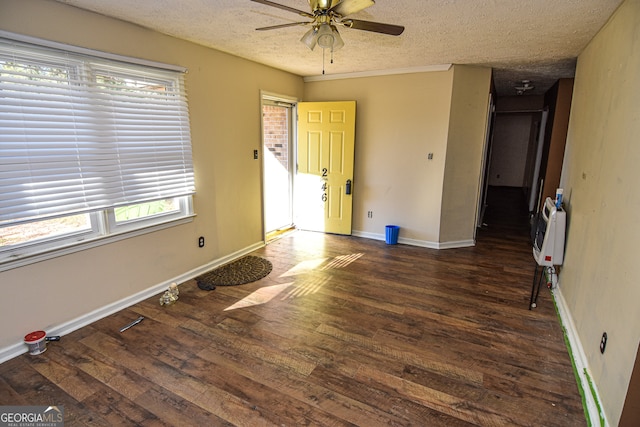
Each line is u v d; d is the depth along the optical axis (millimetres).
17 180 2148
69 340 2467
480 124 4434
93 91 2498
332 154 5039
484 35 2928
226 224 3967
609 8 2254
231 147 3896
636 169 1719
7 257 2197
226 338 2523
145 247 3068
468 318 2830
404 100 4535
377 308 2986
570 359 2322
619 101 2076
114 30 2605
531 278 3650
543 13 2383
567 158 3592
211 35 3037
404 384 2070
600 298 2061
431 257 4277
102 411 1848
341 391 2010
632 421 1545
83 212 2508
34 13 2158
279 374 2148
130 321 2736
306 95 5246
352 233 5277
